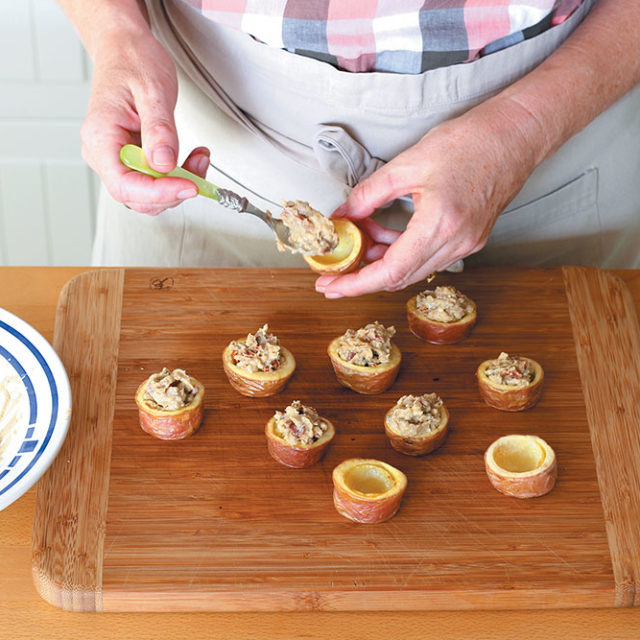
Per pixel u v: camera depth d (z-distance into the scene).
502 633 1.00
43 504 1.04
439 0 1.11
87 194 1.97
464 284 1.22
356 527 1.04
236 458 1.08
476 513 1.05
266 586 1.00
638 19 1.19
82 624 0.99
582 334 1.18
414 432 1.08
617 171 1.29
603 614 1.01
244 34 1.16
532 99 1.14
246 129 1.24
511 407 1.12
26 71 1.79
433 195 1.09
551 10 1.14
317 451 1.07
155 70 1.12
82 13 1.16
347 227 1.12
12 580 1.02
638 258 1.38
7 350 1.11
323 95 1.17
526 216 1.30
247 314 1.19
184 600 1.00
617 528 1.04
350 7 1.12
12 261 2.04
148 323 1.17
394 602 1.00
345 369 1.12
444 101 1.17
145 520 1.04
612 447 1.10
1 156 1.90
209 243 1.34
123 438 1.09
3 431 1.06
